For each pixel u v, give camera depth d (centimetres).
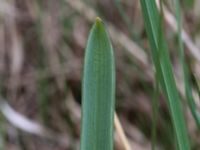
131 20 44
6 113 41
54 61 46
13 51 47
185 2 39
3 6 48
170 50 41
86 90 11
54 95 45
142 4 13
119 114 44
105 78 11
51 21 46
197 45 39
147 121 43
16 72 47
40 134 42
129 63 43
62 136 43
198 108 32
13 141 42
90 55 11
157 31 13
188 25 39
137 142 42
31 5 48
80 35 46
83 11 44
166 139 38
